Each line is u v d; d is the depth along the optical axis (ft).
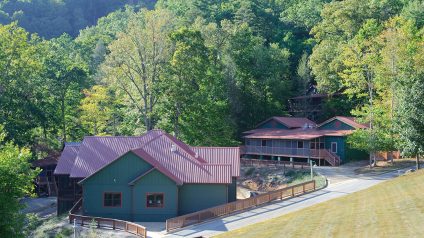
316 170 195.62
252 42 282.15
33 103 217.97
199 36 220.84
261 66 277.85
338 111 276.82
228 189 147.64
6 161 78.89
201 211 128.57
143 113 219.82
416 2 278.87
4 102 207.00
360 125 224.74
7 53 209.36
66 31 552.00
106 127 255.29
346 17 275.59
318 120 282.77
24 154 81.71
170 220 122.72
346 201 100.78
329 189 156.66
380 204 88.33
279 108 278.05
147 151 149.38
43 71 228.63
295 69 324.60
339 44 256.93
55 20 547.49
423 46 197.47
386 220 73.31
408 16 268.82
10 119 205.98
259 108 267.18
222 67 252.83
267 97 277.23
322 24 292.20
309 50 334.24
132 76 220.02
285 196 149.28
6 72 209.97
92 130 248.52
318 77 271.28
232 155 155.43
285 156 229.66
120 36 215.92
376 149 190.39
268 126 256.11
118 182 139.23
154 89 214.28
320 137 224.74
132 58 216.13
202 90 217.36
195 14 344.08
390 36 201.46
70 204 152.25
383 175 177.27
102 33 443.32
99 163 147.23
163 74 213.05
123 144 154.10
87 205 139.54
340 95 275.39
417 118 138.00
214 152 156.56
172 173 142.10
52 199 183.01
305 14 362.12
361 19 273.75
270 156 239.71
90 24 615.57
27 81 218.38
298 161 230.27
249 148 244.63
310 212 93.81
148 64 217.97
